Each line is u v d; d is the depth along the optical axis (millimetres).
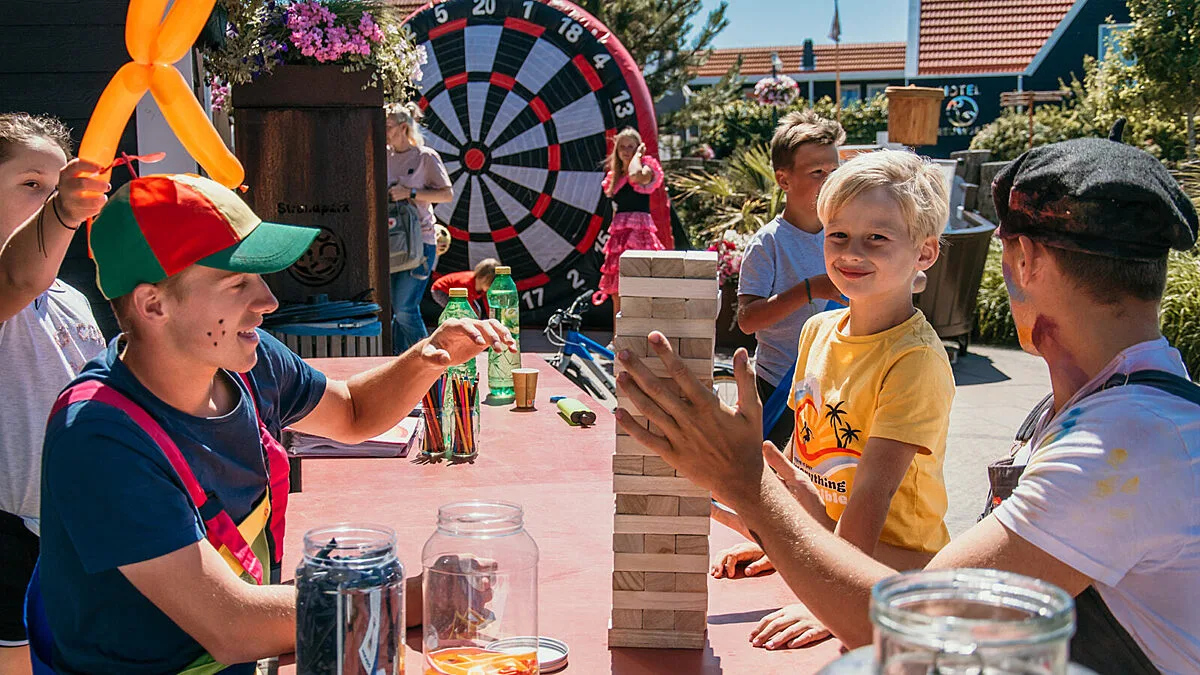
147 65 1658
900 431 1979
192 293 1605
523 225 9789
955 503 5668
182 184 1628
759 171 13289
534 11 9477
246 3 5484
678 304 1563
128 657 1576
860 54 36656
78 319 2744
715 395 1553
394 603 1403
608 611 1921
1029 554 1409
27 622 1750
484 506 1577
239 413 1758
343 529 1459
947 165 10383
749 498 1478
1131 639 1441
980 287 10055
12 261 2250
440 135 9656
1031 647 711
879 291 2100
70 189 1988
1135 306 1501
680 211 13797
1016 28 24078
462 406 3107
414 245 6945
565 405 3822
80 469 1511
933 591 828
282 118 5652
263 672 2219
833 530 2201
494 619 1539
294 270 5773
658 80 16828
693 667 1672
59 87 4578
